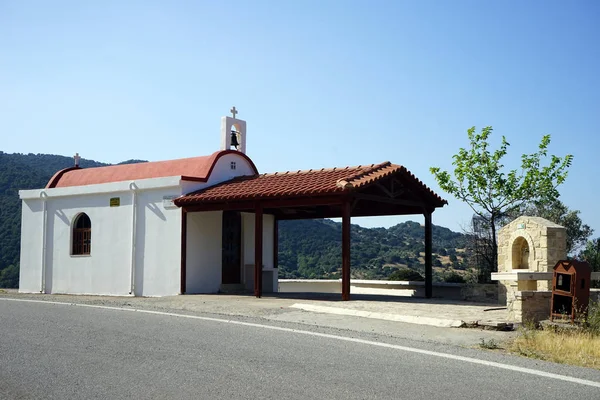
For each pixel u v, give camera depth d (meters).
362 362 8.48
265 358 8.67
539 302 12.63
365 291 24.50
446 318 12.80
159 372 7.87
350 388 7.12
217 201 19.08
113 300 17.11
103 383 7.36
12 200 46.50
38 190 23.66
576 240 26.00
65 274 22.81
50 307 14.70
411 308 14.94
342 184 16.72
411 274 25.80
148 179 20.84
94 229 22.23
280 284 28.47
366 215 22.53
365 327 11.96
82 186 22.47
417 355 9.00
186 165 22.11
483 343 10.10
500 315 13.56
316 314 13.81
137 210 21.22
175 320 12.38
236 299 17.48
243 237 22.38
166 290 20.31
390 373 7.85
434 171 23.19
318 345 9.66
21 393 6.96
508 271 17.98
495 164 22.52
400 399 6.70
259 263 18.23
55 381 7.46
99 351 9.16
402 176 19.08
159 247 20.59
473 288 18.97
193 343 9.78
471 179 22.73
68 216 22.98
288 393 6.91
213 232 21.12
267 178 20.75
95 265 22.05
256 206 18.42
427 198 20.34
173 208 20.34
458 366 8.31
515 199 22.44
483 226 24.36
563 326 11.61
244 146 23.83
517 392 7.05
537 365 8.50
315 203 17.31
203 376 7.67
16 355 8.90
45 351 9.16
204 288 20.66
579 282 12.19
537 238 17.06
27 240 23.94
